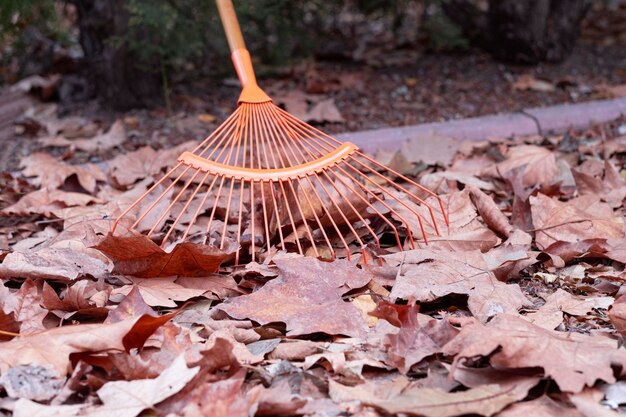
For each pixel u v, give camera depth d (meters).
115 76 4.74
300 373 2.14
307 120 4.61
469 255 2.69
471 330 2.11
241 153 3.96
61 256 2.65
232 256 2.78
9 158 4.23
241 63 3.37
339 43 6.02
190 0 4.57
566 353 2.06
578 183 3.58
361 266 2.71
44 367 2.04
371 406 1.92
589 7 5.65
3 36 4.71
